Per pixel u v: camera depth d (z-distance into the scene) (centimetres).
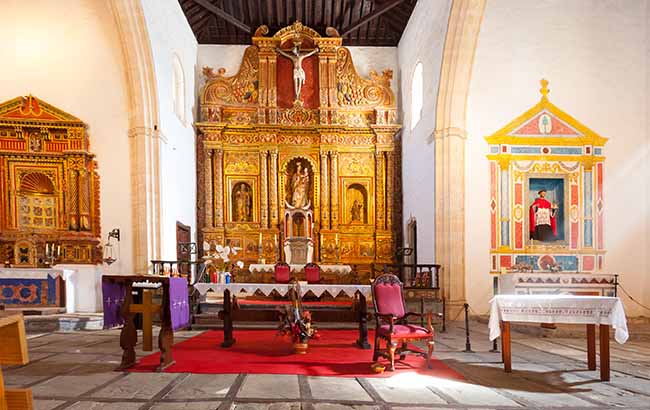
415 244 1376
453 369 559
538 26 1072
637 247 1073
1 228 1056
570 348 712
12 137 1062
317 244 1538
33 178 1080
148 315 586
